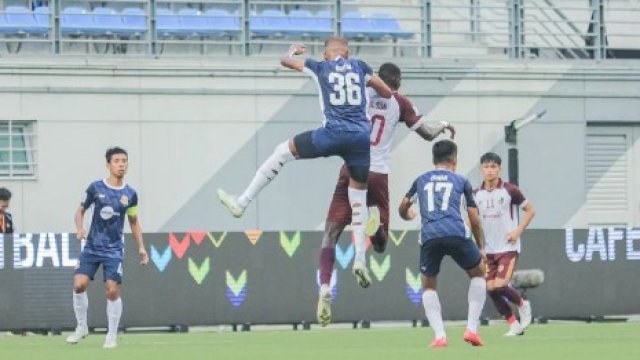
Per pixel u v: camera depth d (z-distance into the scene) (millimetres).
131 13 59438
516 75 59344
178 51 59625
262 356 29359
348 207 30281
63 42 57375
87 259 36312
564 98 59750
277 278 48031
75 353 31953
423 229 31578
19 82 55188
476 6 59719
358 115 28594
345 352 30656
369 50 61250
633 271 50781
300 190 57344
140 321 46969
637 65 60656
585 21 60844
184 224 56469
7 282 46031
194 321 47406
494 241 39125
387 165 30625
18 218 55000
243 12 58219
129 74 56125
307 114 57594
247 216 56938
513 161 58188
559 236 50156
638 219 60562
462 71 58844
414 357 28234
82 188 55562
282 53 60469
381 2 64688
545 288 49938
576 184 59812
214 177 56750
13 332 47031
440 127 31266
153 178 56281
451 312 49406
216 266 47594
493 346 32656
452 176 31547
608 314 50625
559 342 34844
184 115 56594
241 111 57031
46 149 55312
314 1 63562
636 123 60656
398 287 48781
